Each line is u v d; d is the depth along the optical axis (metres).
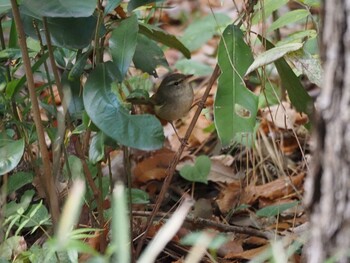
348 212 3.97
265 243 6.54
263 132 8.36
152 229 6.34
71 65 6.05
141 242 5.94
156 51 6.46
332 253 4.06
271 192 7.54
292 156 8.39
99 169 5.61
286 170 7.86
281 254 4.17
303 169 7.93
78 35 5.48
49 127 6.26
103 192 6.24
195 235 4.07
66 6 4.88
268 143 8.06
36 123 5.26
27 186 6.69
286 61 5.99
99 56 5.44
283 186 7.58
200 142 8.75
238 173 8.03
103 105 5.12
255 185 7.80
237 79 5.51
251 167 8.22
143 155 8.16
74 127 5.88
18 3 5.54
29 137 5.84
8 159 5.38
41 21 5.70
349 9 3.84
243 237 6.68
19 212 5.23
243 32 5.81
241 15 5.90
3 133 5.80
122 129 5.06
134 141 5.04
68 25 5.46
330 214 4.03
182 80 7.09
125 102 5.41
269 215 6.63
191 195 7.82
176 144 8.75
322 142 4.00
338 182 3.97
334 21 3.89
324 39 3.97
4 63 6.07
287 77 5.88
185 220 6.54
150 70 6.46
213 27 10.81
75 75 5.49
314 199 4.10
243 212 7.41
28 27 5.79
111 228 5.85
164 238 3.62
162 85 7.12
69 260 5.23
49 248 4.93
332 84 3.93
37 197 6.61
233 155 8.51
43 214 5.82
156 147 5.05
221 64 5.52
